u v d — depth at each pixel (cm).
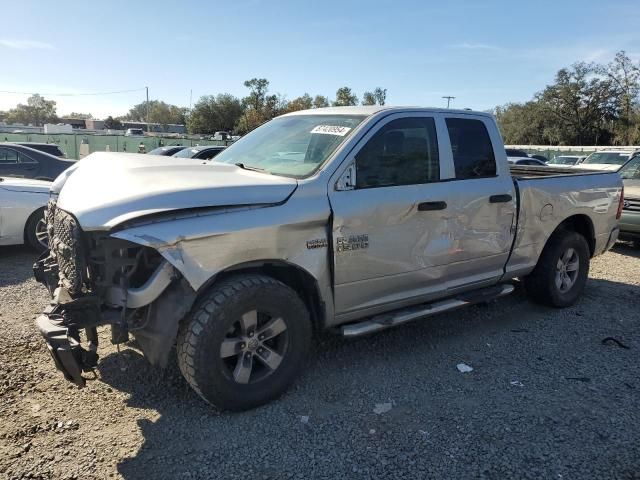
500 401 382
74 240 325
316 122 450
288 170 404
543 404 379
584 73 6419
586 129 6538
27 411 351
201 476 296
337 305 398
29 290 601
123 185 344
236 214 342
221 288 342
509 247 509
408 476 298
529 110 6794
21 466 298
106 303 336
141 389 386
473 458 315
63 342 307
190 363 334
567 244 568
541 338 502
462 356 458
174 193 329
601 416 364
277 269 388
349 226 387
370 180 404
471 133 482
